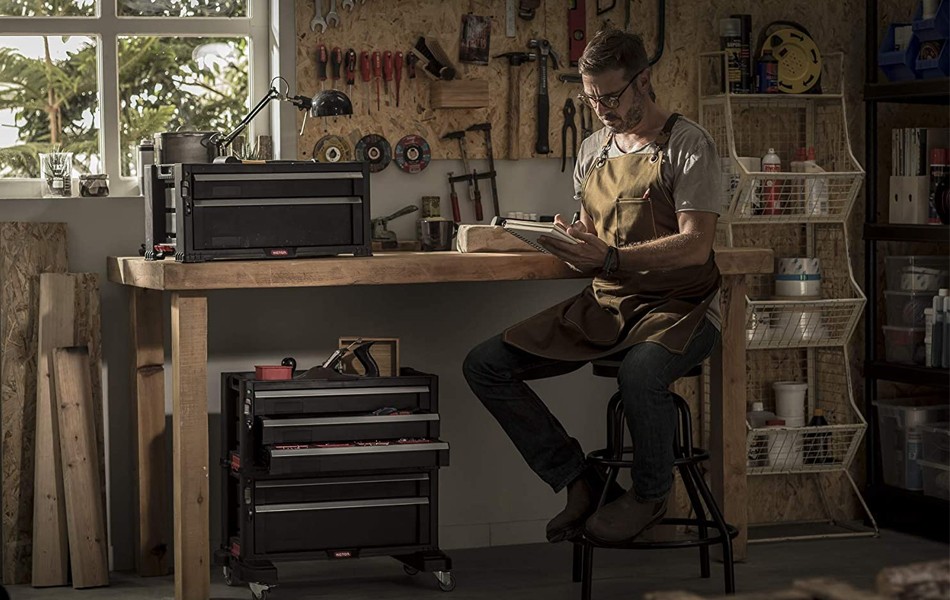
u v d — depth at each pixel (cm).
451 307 470
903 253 517
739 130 492
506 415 400
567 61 476
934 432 480
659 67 482
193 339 375
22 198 436
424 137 463
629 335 384
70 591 409
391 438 396
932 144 481
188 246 375
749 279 496
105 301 435
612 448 391
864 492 508
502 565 444
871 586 404
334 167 394
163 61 460
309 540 394
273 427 384
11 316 420
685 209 380
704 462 480
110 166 456
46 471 414
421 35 460
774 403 506
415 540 404
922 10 475
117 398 438
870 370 495
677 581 416
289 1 448
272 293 452
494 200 469
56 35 450
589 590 381
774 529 495
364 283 388
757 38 490
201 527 380
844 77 500
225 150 420
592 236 375
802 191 479
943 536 473
